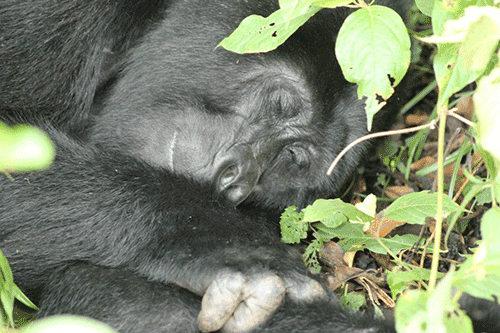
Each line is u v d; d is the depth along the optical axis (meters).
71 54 7.35
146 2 7.90
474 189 5.02
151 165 7.62
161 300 6.31
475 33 4.40
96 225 6.82
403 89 8.93
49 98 7.38
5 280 5.82
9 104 7.20
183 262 6.46
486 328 5.38
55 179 6.94
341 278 7.39
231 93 7.69
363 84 5.26
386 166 10.36
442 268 7.98
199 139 7.68
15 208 6.81
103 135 7.80
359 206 6.92
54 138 7.20
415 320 3.80
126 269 6.70
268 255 6.38
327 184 8.37
